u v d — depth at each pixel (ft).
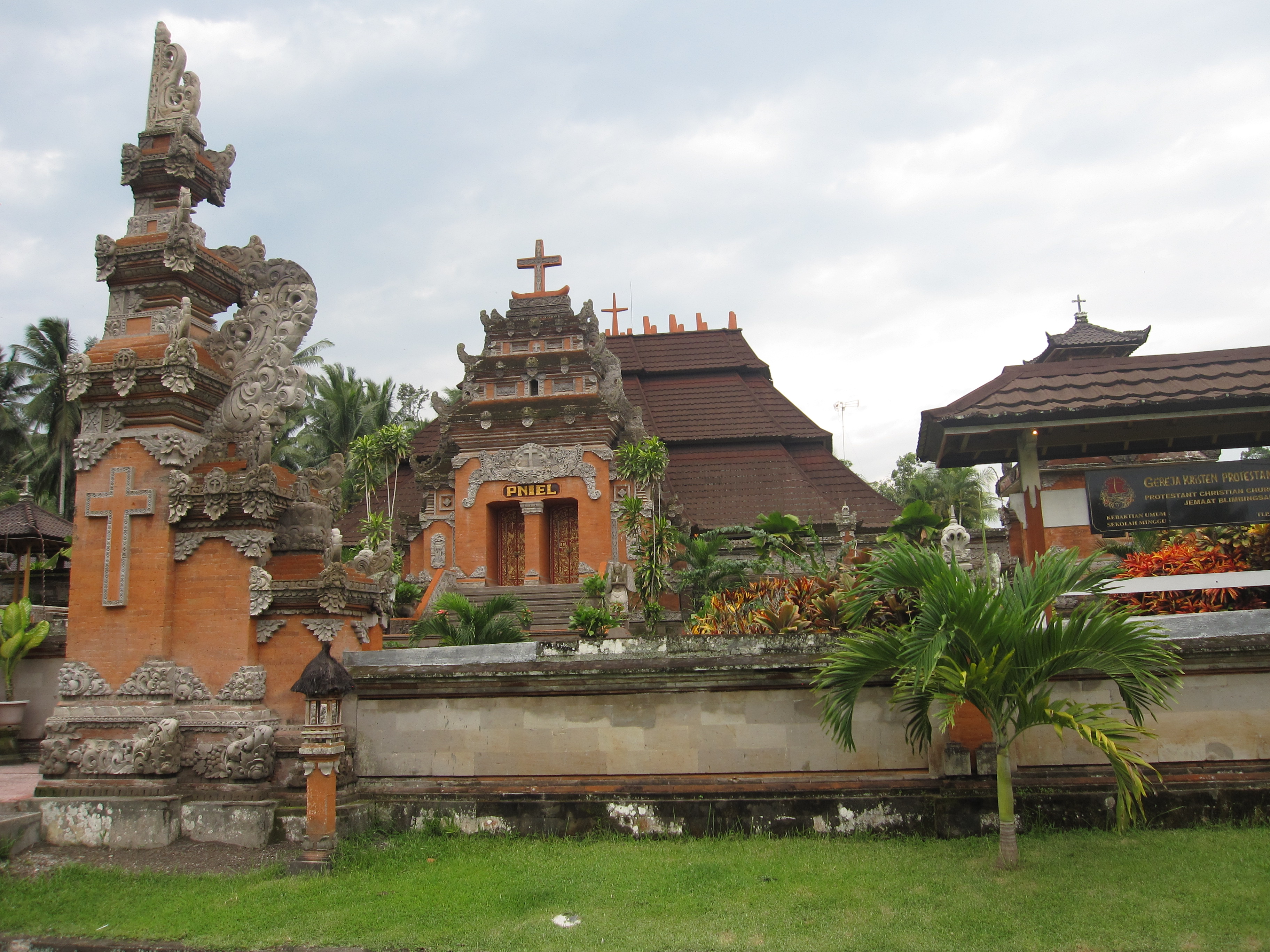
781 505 113.50
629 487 95.45
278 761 37.70
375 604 42.88
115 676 38.58
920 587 29.50
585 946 24.35
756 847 32.86
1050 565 28.58
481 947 24.85
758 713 36.17
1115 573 28.84
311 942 25.91
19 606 55.98
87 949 26.58
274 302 43.04
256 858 34.42
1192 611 39.70
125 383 39.29
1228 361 39.75
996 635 27.14
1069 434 41.19
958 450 43.42
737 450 122.31
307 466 167.32
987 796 33.37
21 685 55.52
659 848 33.53
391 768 38.58
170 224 42.19
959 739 34.27
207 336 42.57
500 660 38.14
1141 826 32.63
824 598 42.06
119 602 38.86
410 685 38.60
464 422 98.89
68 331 171.83
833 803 34.65
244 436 41.63
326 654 33.35
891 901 26.53
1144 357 41.09
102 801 36.47
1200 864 27.89
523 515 99.19
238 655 38.42
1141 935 23.13
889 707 35.42
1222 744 33.58
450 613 74.64
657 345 141.59
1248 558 40.70
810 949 23.41
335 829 33.37
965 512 182.80
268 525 39.73
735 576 79.77
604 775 36.73
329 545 40.91
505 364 100.89
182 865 33.86
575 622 62.54
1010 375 40.91
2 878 32.42
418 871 32.12
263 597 38.65
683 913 26.66
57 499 167.12
